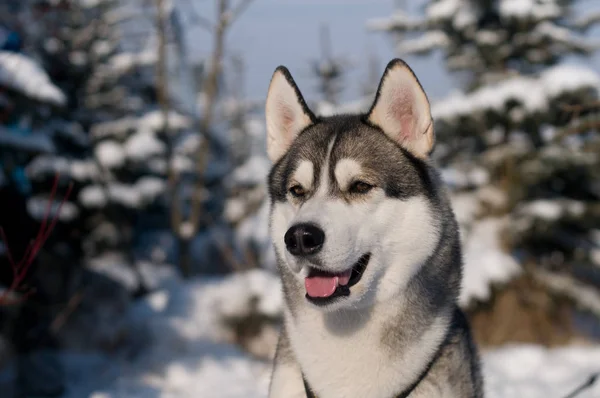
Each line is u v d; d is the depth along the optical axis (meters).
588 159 8.49
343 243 2.58
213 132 19.38
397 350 2.68
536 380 6.72
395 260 2.75
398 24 10.24
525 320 8.90
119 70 14.20
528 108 8.46
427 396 2.70
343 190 2.77
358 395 2.72
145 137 13.81
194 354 8.41
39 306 6.13
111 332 8.07
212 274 16.42
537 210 8.75
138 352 8.27
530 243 9.29
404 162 2.86
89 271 8.71
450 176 9.19
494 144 9.31
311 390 2.78
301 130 3.19
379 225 2.72
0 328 5.97
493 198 9.21
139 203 13.45
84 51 12.77
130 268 10.89
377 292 2.70
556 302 9.08
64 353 7.54
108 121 13.98
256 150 25.06
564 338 8.78
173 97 16.95
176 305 10.24
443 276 2.83
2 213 5.39
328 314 2.72
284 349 2.97
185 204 18.55
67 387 6.72
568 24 9.56
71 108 12.59
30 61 5.57
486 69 9.59
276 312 8.80
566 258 9.30
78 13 11.93
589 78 8.19
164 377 7.48
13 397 6.05
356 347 2.69
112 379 7.21
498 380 6.70
